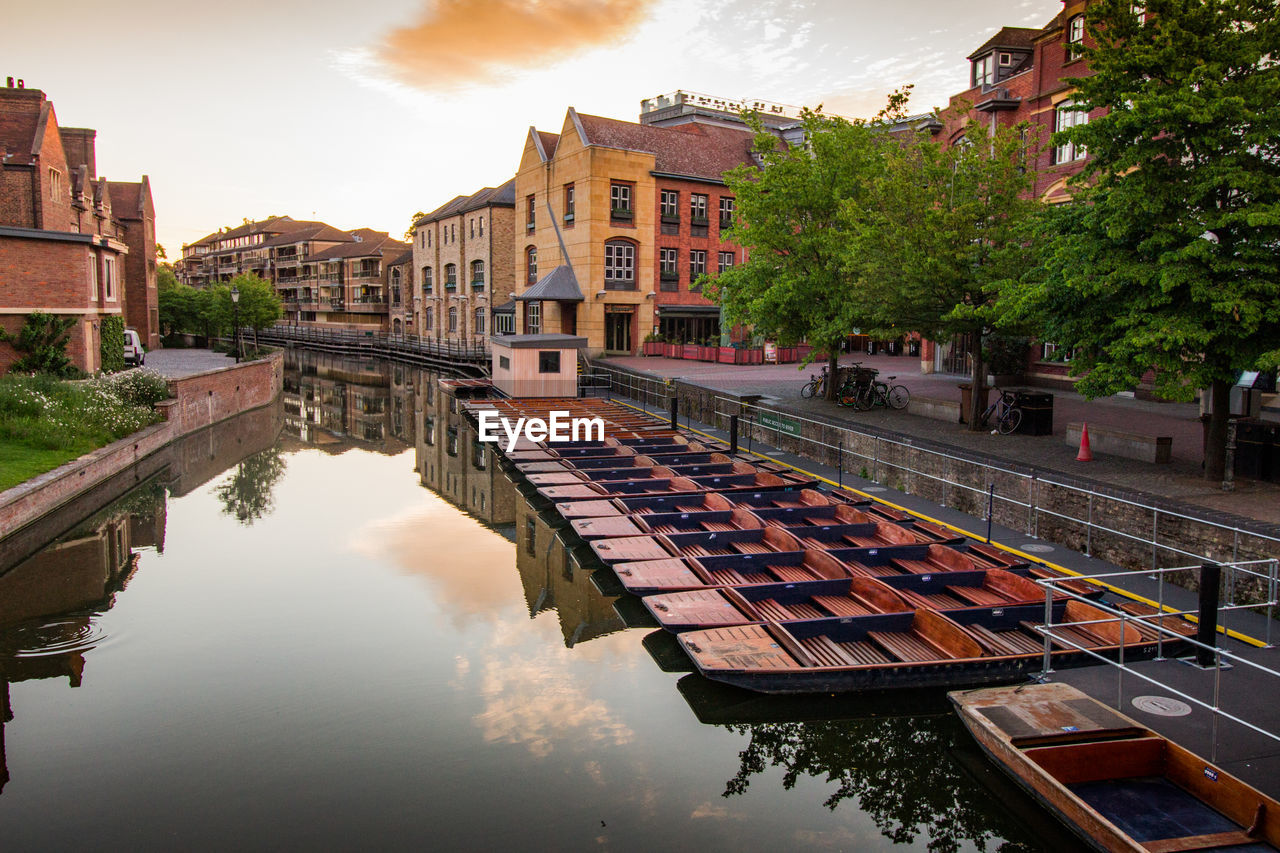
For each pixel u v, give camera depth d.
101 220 45.81
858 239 18.34
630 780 8.35
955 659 9.12
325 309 92.50
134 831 7.41
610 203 42.28
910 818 7.81
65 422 21.33
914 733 9.12
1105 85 11.97
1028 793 7.25
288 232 111.31
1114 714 7.72
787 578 12.48
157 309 57.00
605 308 43.09
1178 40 11.21
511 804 7.88
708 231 45.91
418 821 7.58
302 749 8.91
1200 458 14.75
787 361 38.94
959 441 17.25
